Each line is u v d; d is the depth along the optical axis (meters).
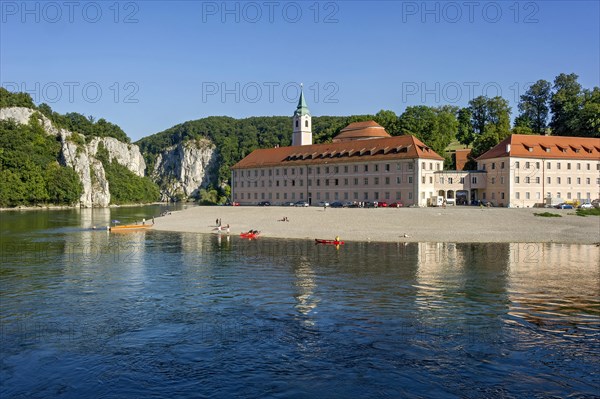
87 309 33.69
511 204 119.56
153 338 27.70
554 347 26.00
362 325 29.75
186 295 37.53
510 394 20.94
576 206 116.00
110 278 44.19
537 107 196.25
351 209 107.44
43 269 48.94
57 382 22.25
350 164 135.62
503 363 23.97
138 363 24.22
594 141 129.88
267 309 33.44
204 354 25.28
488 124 190.50
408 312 32.53
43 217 143.12
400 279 42.91
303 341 27.03
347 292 38.12
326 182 141.62
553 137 128.62
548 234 73.06
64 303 35.28
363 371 23.12
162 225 101.12
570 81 184.75
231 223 96.44
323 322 30.42
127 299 36.38
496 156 124.00
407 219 88.00
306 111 180.25
